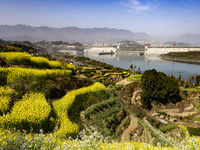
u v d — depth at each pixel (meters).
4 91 15.73
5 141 8.01
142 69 157.38
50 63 30.91
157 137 22.66
